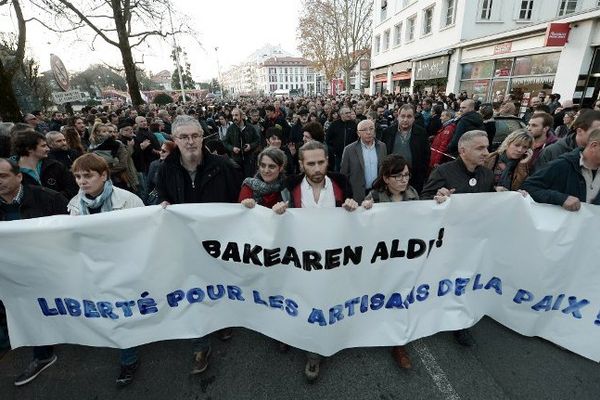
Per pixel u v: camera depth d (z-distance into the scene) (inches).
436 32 693.3
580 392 79.1
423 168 161.3
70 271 79.4
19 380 87.0
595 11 343.6
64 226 76.2
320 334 82.9
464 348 93.8
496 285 90.7
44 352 90.4
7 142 128.8
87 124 353.4
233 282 85.0
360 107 343.6
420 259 83.7
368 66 1414.9
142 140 233.8
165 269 81.7
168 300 84.1
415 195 97.4
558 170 88.3
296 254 79.4
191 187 92.2
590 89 375.9
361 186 147.1
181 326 86.4
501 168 116.7
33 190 88.7
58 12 490.6
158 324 85.2
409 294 85.6
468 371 86.3
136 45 653.9
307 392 82.1
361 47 1451.8
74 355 96.7
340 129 207.9
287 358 93.2
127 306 82.4
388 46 1024.9
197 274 83.9
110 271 79.9
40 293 80.7
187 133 83.4
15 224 75.2
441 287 88.0
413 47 816.9
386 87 1058.1
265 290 84.2
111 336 83.9
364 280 82.5
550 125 123.0
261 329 87.7
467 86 607.2
